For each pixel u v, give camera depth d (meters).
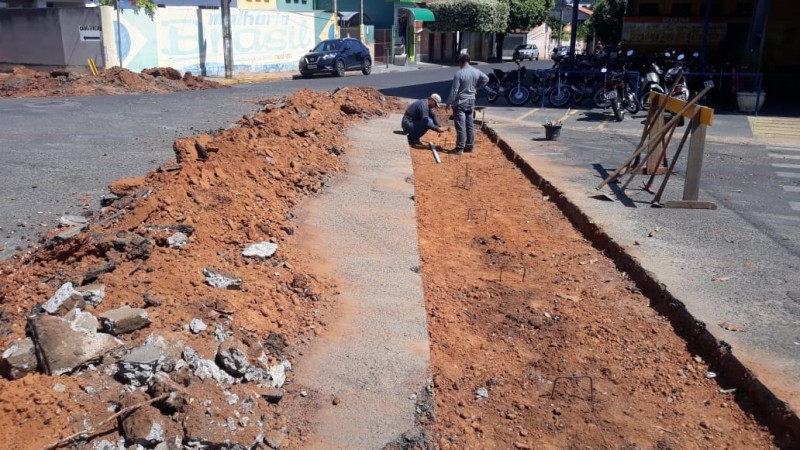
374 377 3.93
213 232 5.40
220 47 30.50
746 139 14.04
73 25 26.12
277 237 5.85
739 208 8.30
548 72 19.89
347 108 13.65
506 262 6.67
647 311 5.45
